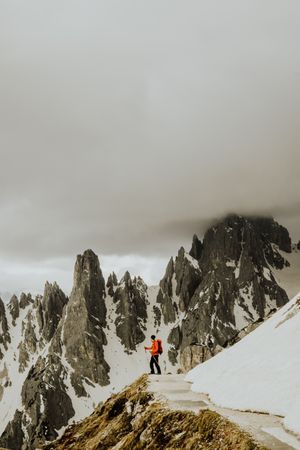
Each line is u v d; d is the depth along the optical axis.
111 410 27.44
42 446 27.28
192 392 25.59
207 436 16.00
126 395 28.95
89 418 29.00
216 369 28.88
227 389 22.28
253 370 23.08
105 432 23.70
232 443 14.28
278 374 20.22
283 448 12.86
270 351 25.36
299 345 22.98
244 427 15.20
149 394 24.94
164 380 31.66
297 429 14.29
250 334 38.28
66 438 27.41
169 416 19.36
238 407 19.33
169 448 16.89
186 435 17.11
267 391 19.08
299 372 19.02
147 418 20.42
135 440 19.39
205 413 17.55
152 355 36.47
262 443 13.39
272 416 16.97
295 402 16.56
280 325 31.48
